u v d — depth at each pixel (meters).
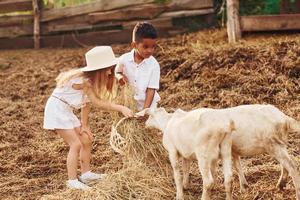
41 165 7.11
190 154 5.45
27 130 8.36
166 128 5.65
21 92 9.83
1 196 6.30
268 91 8.48
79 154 6.85
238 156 5.76
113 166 6.79
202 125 5.28
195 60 9.41
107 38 12.07
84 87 6.02
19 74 10.50
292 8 11.38
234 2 10.16
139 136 6.08
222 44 10.00
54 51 11.98
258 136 5.36
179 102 8.63
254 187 5.92
